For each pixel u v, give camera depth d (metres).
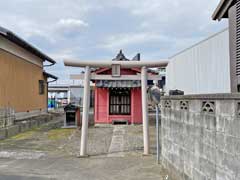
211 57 10.64
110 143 10.00
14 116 13.10
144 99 8.45
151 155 8.09
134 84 14.77
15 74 14.20
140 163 7.19
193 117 4.45
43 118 16.92
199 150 4.18
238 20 5.10
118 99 15.59
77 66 8.48
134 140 10.55
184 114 4.91
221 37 9.82
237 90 5.15
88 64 8.46
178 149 5.26
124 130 13.29
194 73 12.45
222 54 9.72
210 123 3.77
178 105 5.29
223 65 9.62
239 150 2.96
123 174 6.25
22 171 6.52
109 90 15.48
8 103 13.20
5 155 8.19
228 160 3.22
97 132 12.70
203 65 11.43
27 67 16.14
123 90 15.48
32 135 12.01
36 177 6.03
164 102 6.45
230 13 5.52
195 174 4.33
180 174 5.11
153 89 7.41
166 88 17.25
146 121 8.33
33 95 17.31
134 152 8.54
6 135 11.23
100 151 8.73
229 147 3.20
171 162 5.75
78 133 12.59
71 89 36.28
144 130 8.30
